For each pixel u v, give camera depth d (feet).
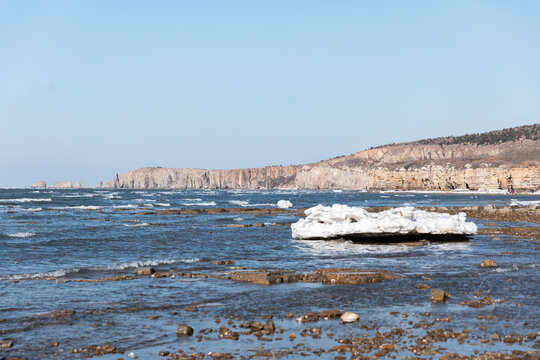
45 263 78.84
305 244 103.14
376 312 47.14
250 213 228.84
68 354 36.40
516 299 52.34
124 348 37.52
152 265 75.92
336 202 366.22
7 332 41.60
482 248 96.22
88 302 51.98
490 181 556.92
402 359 34.45
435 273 68.18
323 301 51.83
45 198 389.19
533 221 169.89
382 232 101.71
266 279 61.67
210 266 75.36
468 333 40.37
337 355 35.53
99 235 121.49
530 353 35.17
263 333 40.75
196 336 40.22
